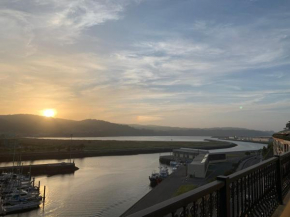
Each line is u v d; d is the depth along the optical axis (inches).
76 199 1652.3
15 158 4109.3
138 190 1940.2
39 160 4092.0
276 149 952.3
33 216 1321.4
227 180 111.2
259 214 167.0
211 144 7770.7
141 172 2827.3
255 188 167.6
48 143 6250.0
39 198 1588.3
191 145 7170.3
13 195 1585.9
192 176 2000.5
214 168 2544.3
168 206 69.9
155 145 6968.5
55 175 2628.0
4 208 1370.6
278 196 223.6
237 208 130.0
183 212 79.4
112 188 1996.8
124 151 5669.3
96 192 1856.5
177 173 2213.3
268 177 201.0
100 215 1338.6
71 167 2997.0
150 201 1337.4
